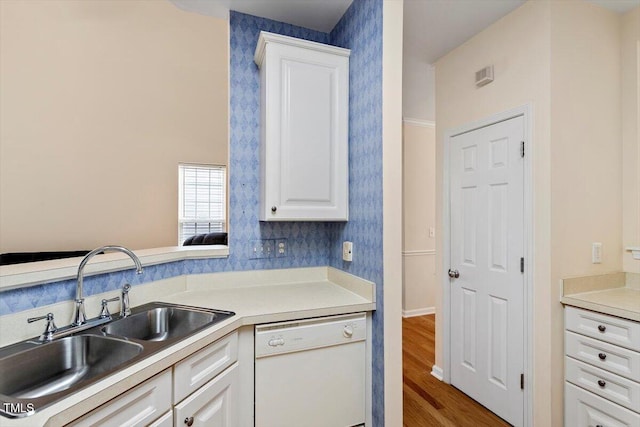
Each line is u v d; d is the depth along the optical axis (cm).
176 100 415
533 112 188
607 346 161
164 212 418
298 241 218
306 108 185
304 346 152
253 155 208
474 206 229
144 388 99
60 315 126
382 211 159
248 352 146
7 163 336
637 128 197
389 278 159
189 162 432
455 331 245
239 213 204
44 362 111
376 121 165
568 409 178
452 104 249
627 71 201
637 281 194
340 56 193
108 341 118
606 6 196
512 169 201
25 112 341
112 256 157
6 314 110
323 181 189
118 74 380
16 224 342
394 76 161
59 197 360
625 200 202
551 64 180
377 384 162
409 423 201
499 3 195
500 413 206
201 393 120
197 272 195
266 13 204
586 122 190
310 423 154
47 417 75
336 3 194
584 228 189
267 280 209
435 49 247
